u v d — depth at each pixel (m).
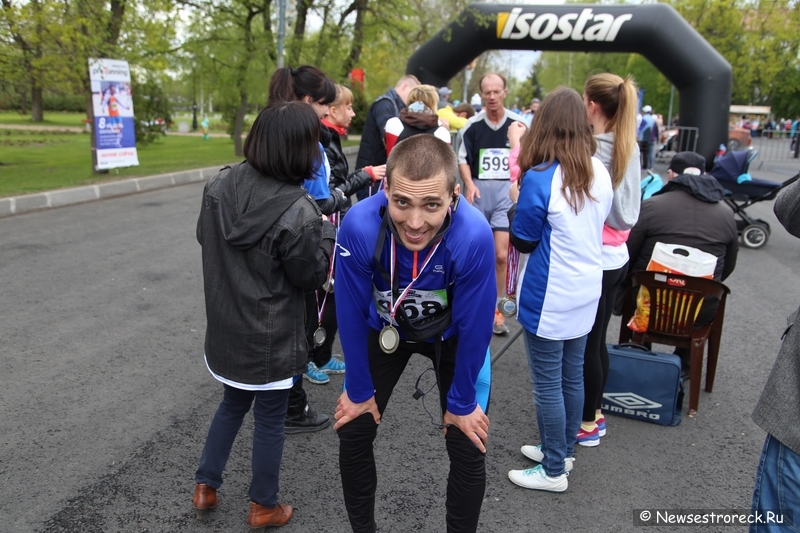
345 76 19.61
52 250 6.92
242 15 16.55
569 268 2.60
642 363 3.53
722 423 3.59
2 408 3.50
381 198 2.02
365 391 2.13
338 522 2.66
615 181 2.89
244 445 3.25
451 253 1.93
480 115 5.06
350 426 2.15
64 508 2.68
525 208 2.60
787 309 5.72
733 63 32.62
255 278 2.33
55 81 12.29
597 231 2.63
